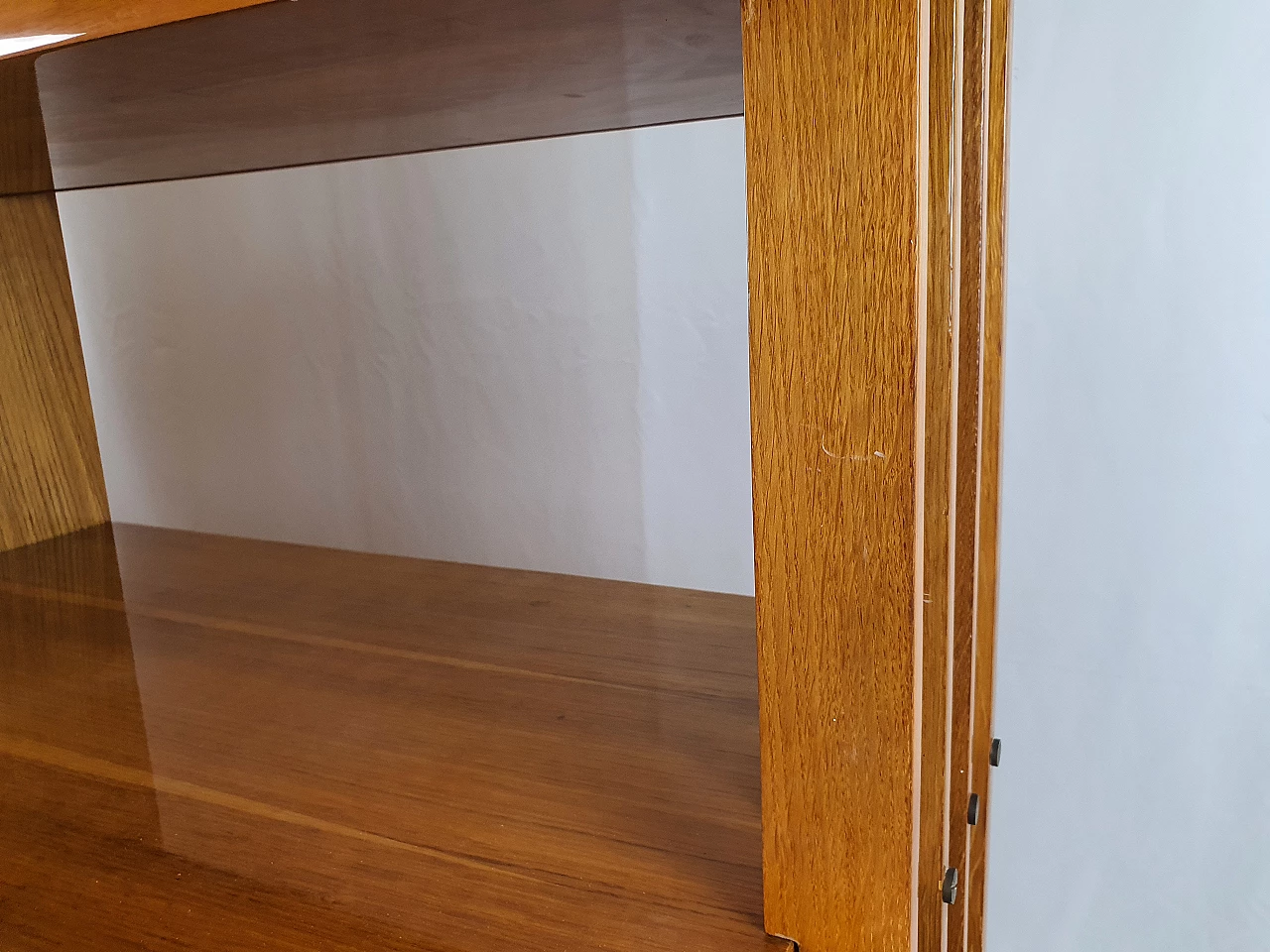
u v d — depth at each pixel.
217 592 0.93
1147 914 1.45
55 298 1.13
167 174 1.00
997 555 0.81
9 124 0.62
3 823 0.55
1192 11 1.11
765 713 0.40
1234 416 1.21
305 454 1.90
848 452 0.36
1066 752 1.43
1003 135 0.72
